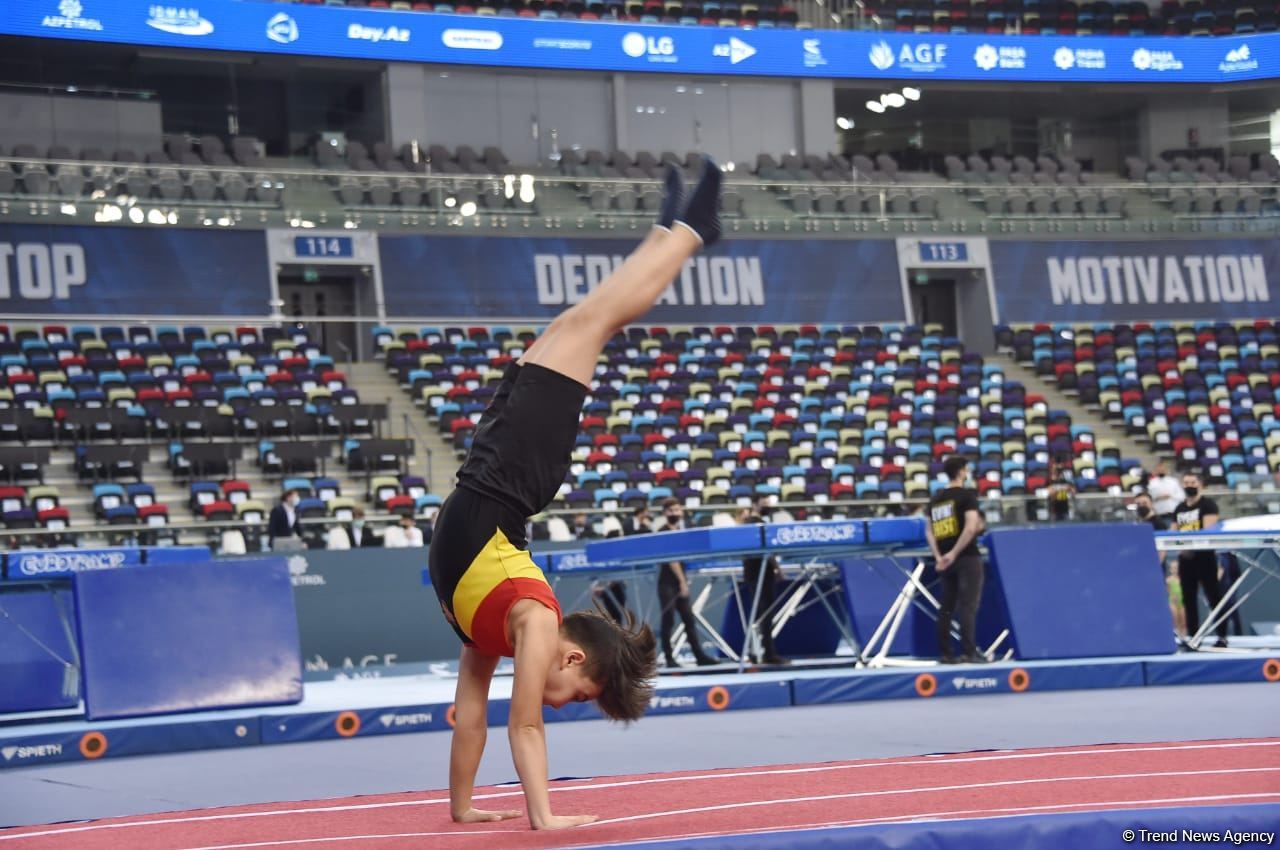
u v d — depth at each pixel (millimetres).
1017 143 35906
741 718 8406
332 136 30156
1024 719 7465
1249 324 27094
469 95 30203
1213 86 32656
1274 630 15008
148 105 27938
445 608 3971
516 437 3809
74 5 26016
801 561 12016
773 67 30625
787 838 3137
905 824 3225
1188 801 3572
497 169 27891
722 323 25328
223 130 30375
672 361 23875
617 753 6578
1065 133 35812
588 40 29547
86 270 22281
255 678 9000
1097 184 29578
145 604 8945
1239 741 5430
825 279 26094
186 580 9117
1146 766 4566
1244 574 11883
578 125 30953
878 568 11594
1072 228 27531
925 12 33688
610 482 19953
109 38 26266
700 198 3908
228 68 29328
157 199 23078
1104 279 27297
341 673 14555
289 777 6383
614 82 30922
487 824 3959
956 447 22375
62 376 20328
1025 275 27078
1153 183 28875
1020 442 22984
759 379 23781
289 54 27734
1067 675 9633
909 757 5281
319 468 19656
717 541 9664
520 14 30656
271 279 23203
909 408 23562
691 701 8969
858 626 11352
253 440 19719
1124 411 24766
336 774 6398
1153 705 8055
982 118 35719
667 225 3916
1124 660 9875
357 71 29750
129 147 27703
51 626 10352
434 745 7703
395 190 24406
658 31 30000
